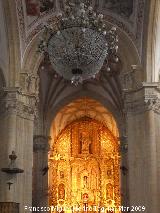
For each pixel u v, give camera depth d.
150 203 18.38
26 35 21.00
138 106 20.02
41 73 28.81
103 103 32.66
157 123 19.67
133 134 19.94
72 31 13.52
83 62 13.50
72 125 39.72
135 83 20.27
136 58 20.58
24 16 20.66
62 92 32.22
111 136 39.19
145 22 20.00
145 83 19.72
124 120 31.91
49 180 36.69
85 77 14.04
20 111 20.33
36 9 20.59
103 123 39.47
